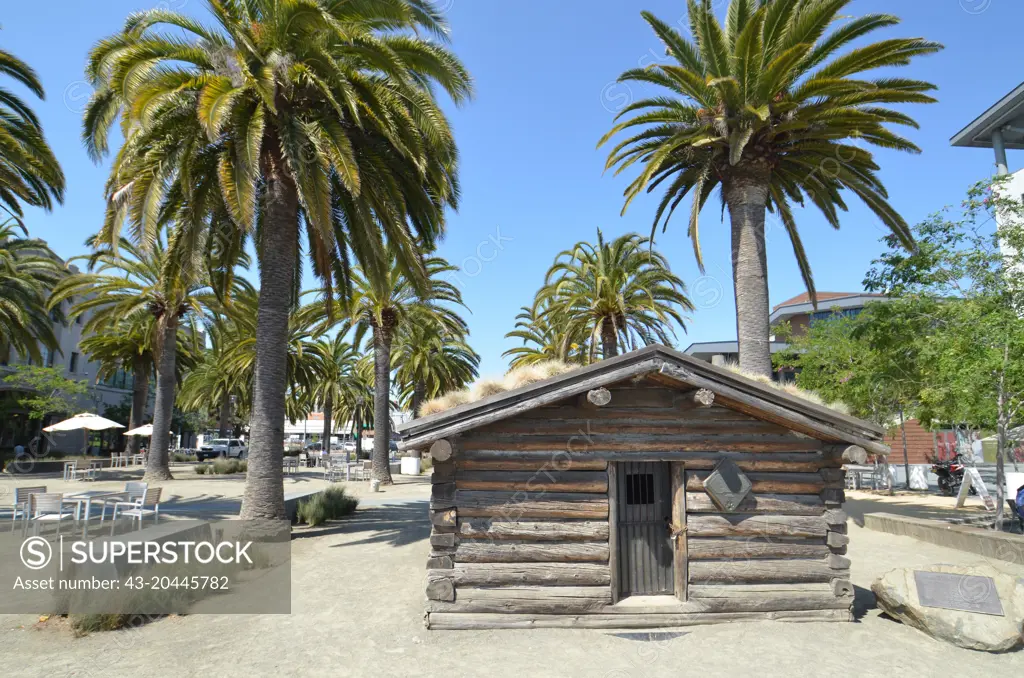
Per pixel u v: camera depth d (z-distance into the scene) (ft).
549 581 21.45
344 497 52.54
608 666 18.02
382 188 41.14
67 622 21.79
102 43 33.55
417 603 24.39
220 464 100.63
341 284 50.83
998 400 34.40
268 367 38.93
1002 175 35.91
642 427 22.53
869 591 26.08
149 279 77.56
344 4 36.83
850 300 98.53
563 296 79.87
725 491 21.98
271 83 33.83
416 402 133.59
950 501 53.67
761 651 19.16
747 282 42.06
